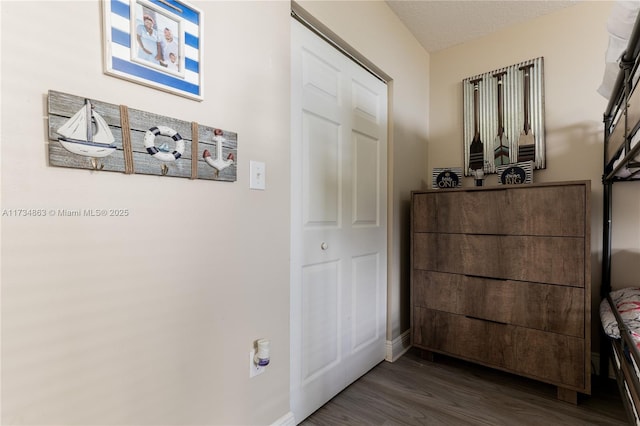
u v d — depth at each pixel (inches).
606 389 71.1
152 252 37.0
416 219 85.4
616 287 76.5
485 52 97.1
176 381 39.7
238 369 47.2
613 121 67.3
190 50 39.8
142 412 36.5
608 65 52.2
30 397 28.7
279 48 53.0
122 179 34.3
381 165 85.3
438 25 92.0
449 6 83.5
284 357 55.2
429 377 77.3
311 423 60.3
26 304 28.3
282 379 54.8
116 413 34.4
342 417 62.1
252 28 48.3
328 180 66.8
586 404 65.6
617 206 76.5
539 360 67.8
